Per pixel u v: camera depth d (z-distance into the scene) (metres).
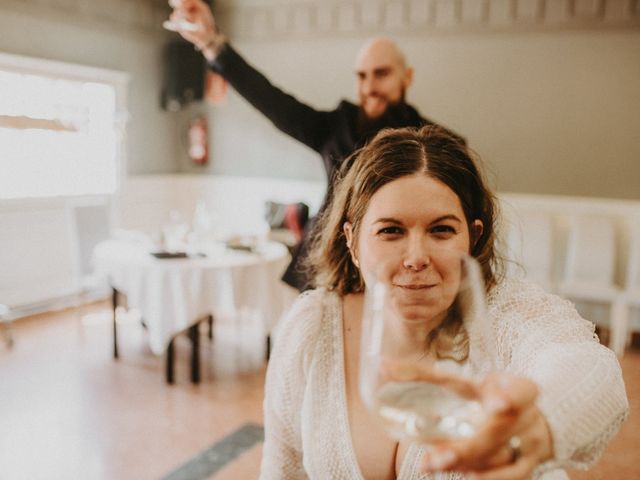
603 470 2.63
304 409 0.81
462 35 5.27
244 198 6.52
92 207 5.35
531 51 5.04
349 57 5.82
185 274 3.34
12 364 3.82
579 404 0.51
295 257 2.08
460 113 5.38
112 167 5.84
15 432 2.90
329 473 0.77
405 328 0.54
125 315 5.02
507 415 0.39
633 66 4.71
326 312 0.84
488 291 0.78
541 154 5.11
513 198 5.22
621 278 4.88
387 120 2.16
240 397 3.36
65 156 5.31
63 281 5.22
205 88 6.50
